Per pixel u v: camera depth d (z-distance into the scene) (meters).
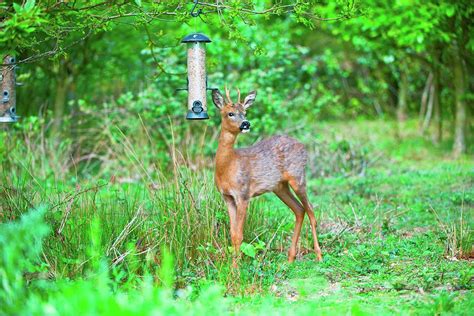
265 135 19.56
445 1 18.50
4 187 11.52
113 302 7.51
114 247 10.29
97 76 21.39
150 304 7.73
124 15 10.70
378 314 8.58
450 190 16.80
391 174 19.45
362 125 27.83
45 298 8.68
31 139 17.95
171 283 9.46
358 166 19.89
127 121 18.89
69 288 8.23
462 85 22.02
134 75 21.00
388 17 19.17
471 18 19.17
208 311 8.40
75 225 10.70
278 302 9.21
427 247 11.87
